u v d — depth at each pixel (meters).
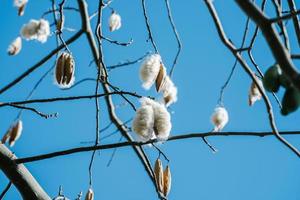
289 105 2.86
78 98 3.86
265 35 2.81
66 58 4.04
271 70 2.94
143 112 3.68
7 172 3.79
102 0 4.19
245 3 2.83
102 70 4.48
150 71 4.06
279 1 3.52
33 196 3.81
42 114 3.89
